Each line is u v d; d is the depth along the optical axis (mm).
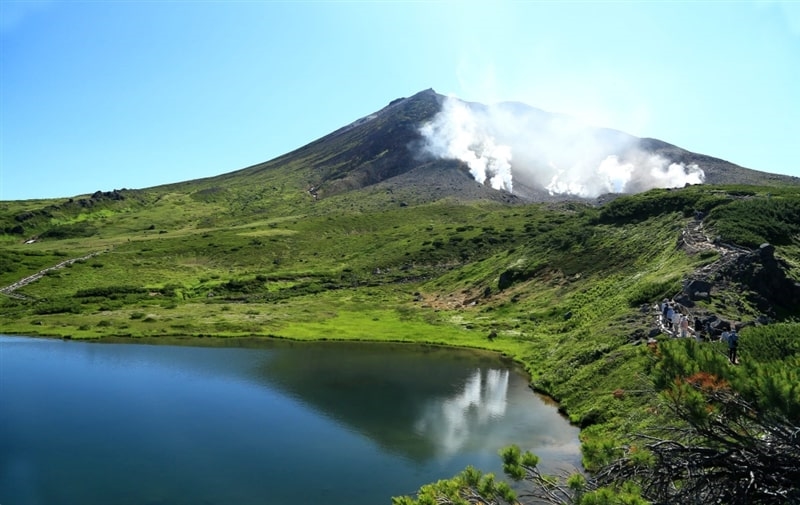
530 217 179875
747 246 62656
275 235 182875
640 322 51250
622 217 98688
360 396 50125
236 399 49438
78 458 35875
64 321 88625
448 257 146125
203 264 150375
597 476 13586
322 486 31844
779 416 11219
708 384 12289
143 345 74000
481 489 13891
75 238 195500
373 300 111625
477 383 54000
